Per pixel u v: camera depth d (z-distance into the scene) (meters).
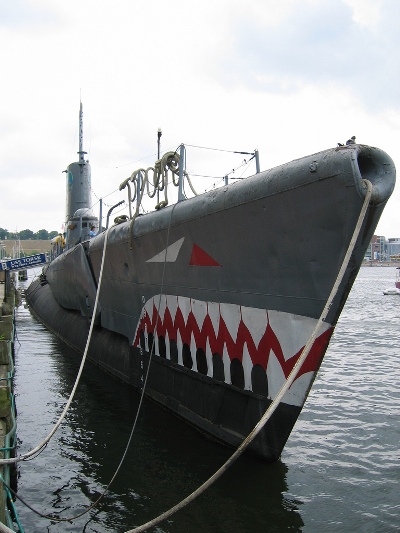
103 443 8.09
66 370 13.53
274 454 6.58
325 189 5.36
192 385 8.24
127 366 11.20
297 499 6.30
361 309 35.19
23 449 7.98
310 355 5.95
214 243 7.21
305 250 5.82
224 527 5.66
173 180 8.95
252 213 6.35
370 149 5.17
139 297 10.05
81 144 21.39
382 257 157.62
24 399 10.75
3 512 4.96
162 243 8.57
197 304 7.93
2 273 36.75
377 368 14.43
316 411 10.12
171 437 8.06
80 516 5.95
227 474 6.76
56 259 18.80
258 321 6.67
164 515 4.45
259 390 6.70
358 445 8.24
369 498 6.38
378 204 5.12
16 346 17.62
